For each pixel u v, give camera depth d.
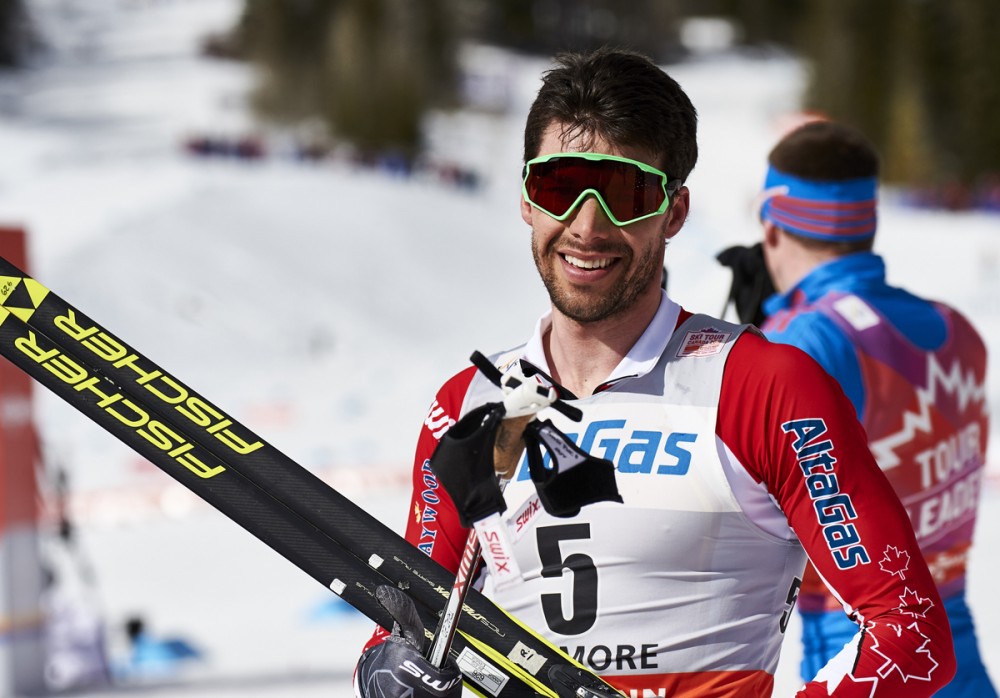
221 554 28.31
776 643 5.96
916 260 113.62
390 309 97.31
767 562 5.81
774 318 8.95
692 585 5.71
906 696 5.21
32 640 18.16
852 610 5.49
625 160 5.67
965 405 8.80
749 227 138.38
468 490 5.09
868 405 8.46
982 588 21.08
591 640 5.82
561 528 5.86
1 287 5.40
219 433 5.45
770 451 5.59
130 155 150.00
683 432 5.75
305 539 5.48
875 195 9.01
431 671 5.26
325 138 195.38
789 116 10.22
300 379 70.50
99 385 5.43
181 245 95.12
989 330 75.12
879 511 5.49
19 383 18.56
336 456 44.72
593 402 5.95
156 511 33.41
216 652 20.05
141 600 24.33
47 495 25.12
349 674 18.28
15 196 114.25
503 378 6.17
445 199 126.56
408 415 54.09
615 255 5.79
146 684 18.23
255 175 127.88
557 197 5.75
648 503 5.72
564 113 5.79
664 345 5.99
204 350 80.69
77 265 88.69
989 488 31.00
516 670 5.54
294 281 96.12
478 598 5.56
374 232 108.19
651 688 5.75
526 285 113.06
